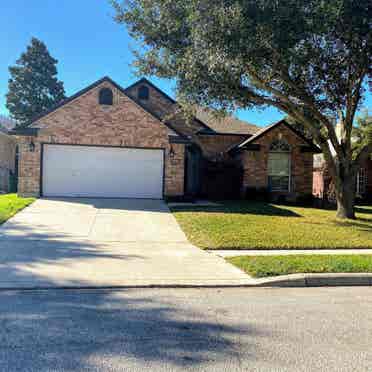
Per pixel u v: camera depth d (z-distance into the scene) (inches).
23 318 179.2
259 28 372.5
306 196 777.6
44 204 558.9
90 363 136.9
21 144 629.3
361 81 476.7
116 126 652.7
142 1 439.8
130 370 132.9
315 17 366.0
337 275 261.9
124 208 553.9
